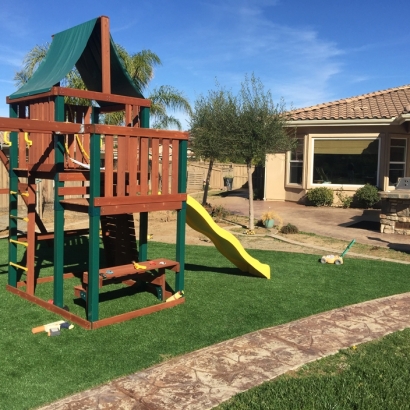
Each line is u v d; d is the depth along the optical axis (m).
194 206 6.19
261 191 19.55
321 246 9.69
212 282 6.79
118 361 3.98
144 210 5.29
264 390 3.42
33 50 16.53
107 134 4.86
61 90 5.24
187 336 4.61
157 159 5.48
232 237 6.73
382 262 8.16
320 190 16.44
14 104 6.23
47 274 7.18
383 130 16.05
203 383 3.57
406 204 10.97
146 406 3.22
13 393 3.40
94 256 4.84
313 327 4.84
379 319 5.11
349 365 3.89
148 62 17.91
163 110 19.42
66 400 3.29
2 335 4.57
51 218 13.02
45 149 5.49
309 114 17.16
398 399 3.30
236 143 11.19
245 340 4.46
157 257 8.55
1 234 10.80
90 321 4.80
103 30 5.71
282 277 7.11
